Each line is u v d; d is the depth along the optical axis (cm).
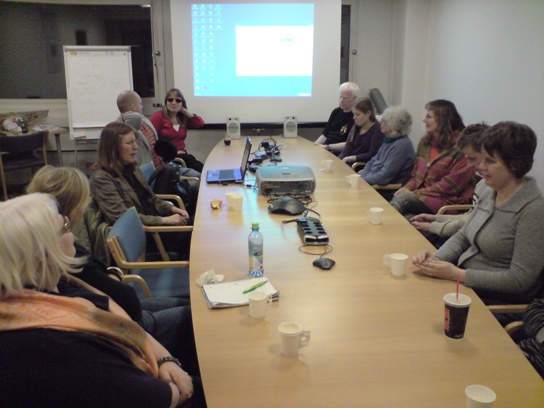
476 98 468
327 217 254
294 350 132
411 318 152
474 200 252
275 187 294
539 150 379
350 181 319
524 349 154
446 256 214
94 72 558
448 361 130
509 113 417
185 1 549
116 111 568
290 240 220
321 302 163
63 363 103
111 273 202
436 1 537
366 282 178
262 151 442
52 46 580
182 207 336
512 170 183
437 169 335
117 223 227
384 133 402
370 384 121
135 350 123
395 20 591
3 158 520
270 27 562
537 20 376
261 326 149
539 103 378
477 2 456
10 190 572
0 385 100
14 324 103
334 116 539
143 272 259
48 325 105
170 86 602
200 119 544
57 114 591
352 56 609
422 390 119
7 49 576
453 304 137
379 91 608
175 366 146
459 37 492
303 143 509
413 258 188
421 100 579
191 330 190
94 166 283
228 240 221
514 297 189
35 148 518
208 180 332
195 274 185
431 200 326
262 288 170
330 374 125
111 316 121
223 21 557
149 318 187
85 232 253
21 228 106
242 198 266
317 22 564
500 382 121
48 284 115
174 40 557
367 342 139
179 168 365
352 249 209
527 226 180
